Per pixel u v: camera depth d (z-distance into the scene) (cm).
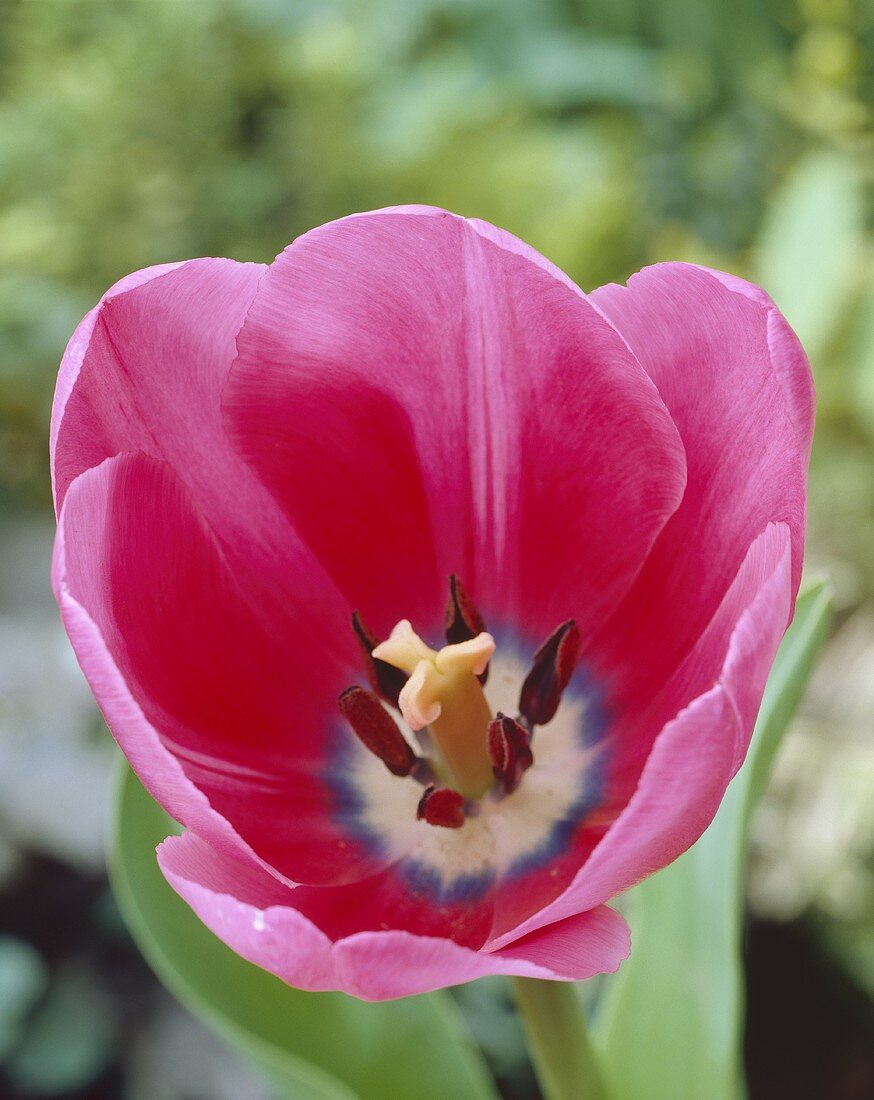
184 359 25
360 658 27
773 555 23
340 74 68
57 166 67
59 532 23
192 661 26
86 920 52
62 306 63
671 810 22
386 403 26
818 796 46
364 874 26
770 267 57
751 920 49
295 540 26
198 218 68
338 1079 27
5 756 52
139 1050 50
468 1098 28
